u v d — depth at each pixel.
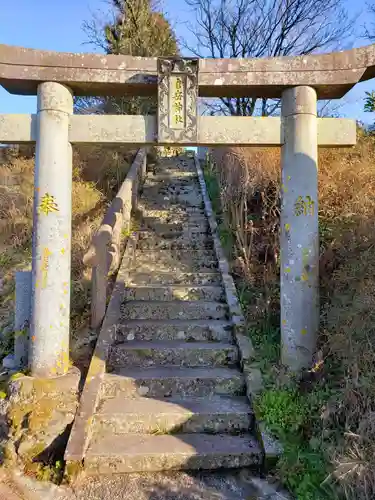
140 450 3.35
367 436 2.78
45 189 3.92
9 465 3.36
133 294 5.61
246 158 6.30
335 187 5.44
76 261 6.23
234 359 4.54
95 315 4.95
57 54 3.92
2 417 3.65
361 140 6.49
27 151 10.55
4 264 6.79
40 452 3.42
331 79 3.96
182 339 4.91
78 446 3.30
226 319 5.27
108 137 4.02
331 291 4.45
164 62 3.92
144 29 12.41
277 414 3.55
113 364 4.47
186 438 3.56
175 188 9.88
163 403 3.90
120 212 6.58
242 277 5.87
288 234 4.02
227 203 7.25
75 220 7.77
